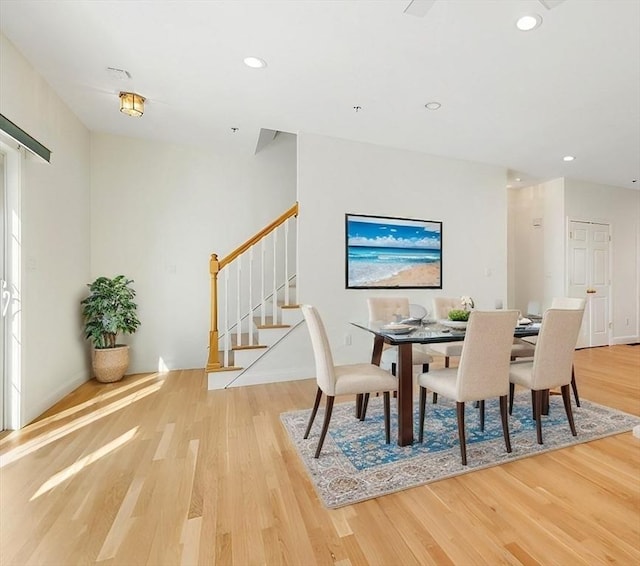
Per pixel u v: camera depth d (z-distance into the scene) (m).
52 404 3.00
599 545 1.42
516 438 2.38
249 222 4.58
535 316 3.32
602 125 3.58
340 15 2.05
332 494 1.74
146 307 4.13
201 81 2.80
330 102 3.14
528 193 6.05
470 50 2.38
